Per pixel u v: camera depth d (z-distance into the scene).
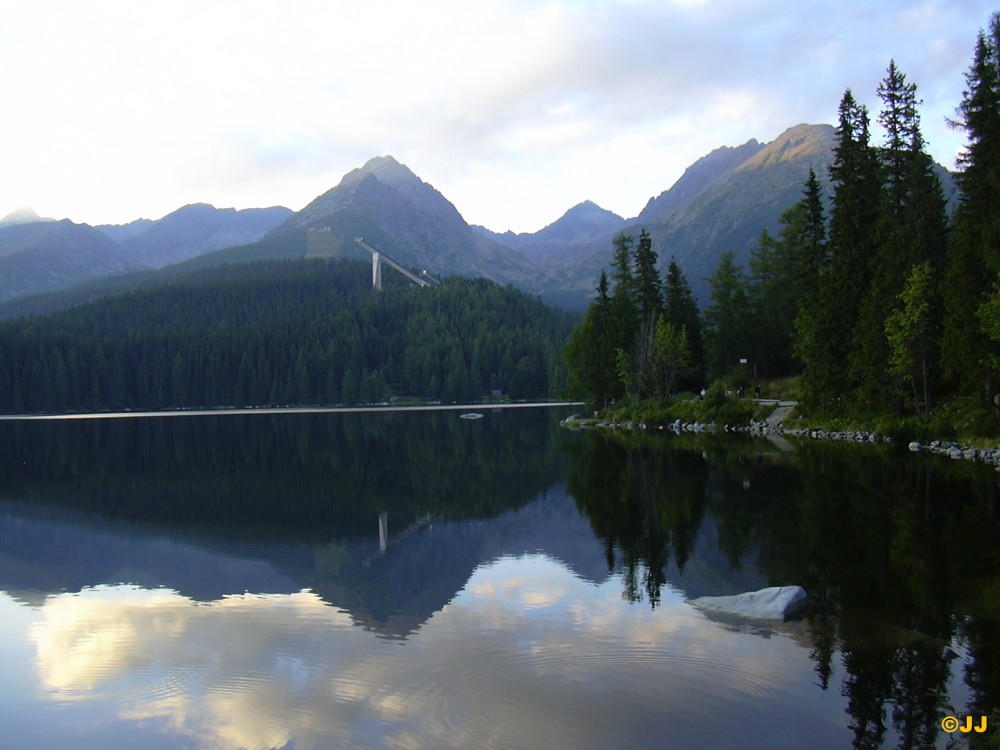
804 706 12.60
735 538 25.06
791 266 91.19
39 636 17.86
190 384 174.88
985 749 11.05
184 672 15.34
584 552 24.44
